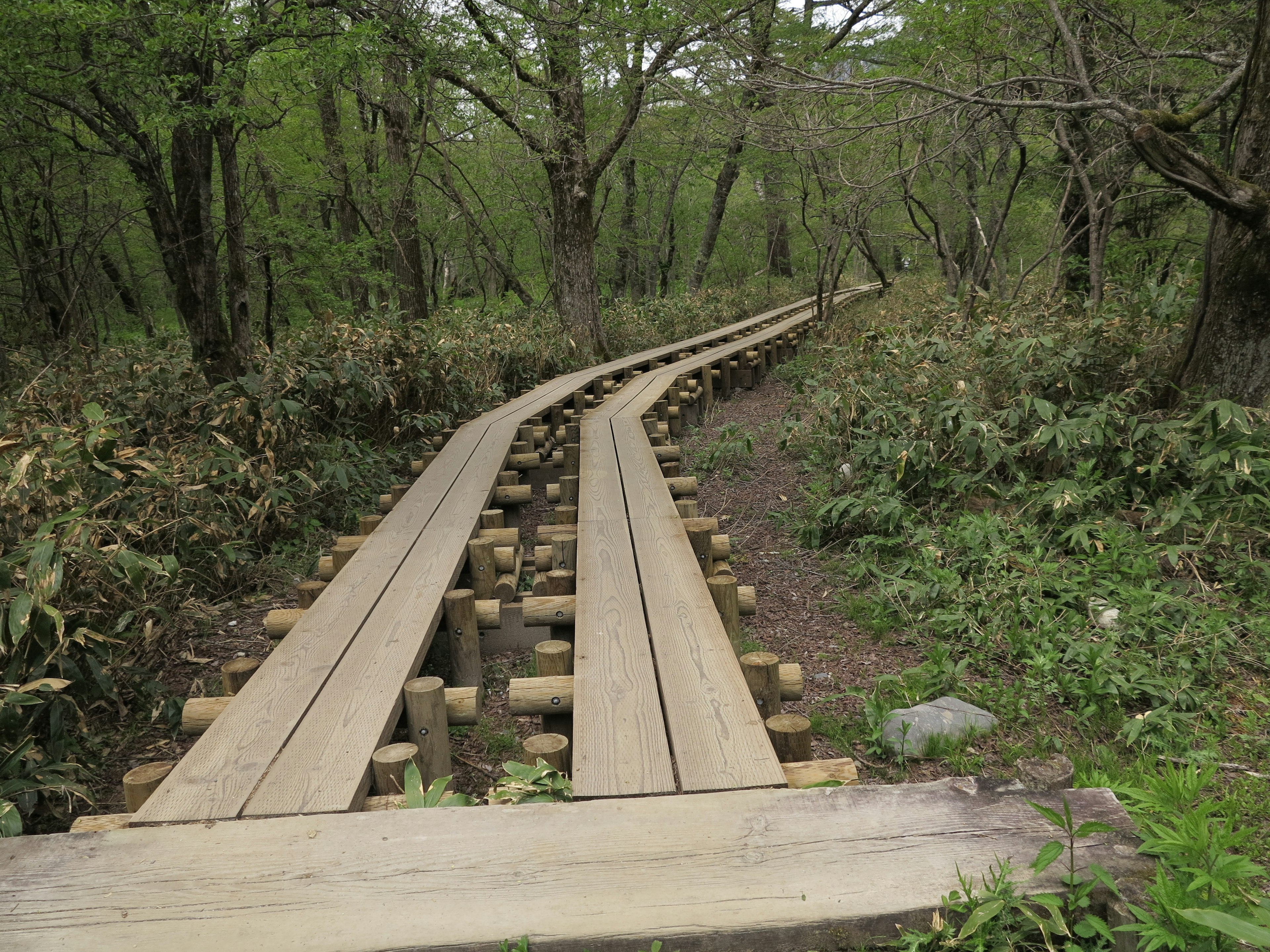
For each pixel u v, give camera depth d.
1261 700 3.16
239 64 6.34
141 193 9.21
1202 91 7.32
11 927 1.73
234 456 4.93
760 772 2.22
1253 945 1.51
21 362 8.86
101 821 2.09
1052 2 5.68
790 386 10.64
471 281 22.67
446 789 2.86
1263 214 4.66
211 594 4.57
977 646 3.66
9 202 11.03
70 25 6.05
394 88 10.99
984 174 10.38
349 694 2.77
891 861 1.84
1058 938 1.80
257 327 14.33
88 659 3.23
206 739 2.49
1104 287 7.55
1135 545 4.25
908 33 9.12
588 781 2.20
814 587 4.59
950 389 5.57
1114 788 2.08
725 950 1.69
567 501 5.41
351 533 5.73
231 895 1.80
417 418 7.26
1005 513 4.82
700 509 6.03
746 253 24.06
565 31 10.13
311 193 14.03
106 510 4.04
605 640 3.12
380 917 1.73
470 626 3.69
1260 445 4.45
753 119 6.92
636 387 8.92
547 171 12.66
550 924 1.70
